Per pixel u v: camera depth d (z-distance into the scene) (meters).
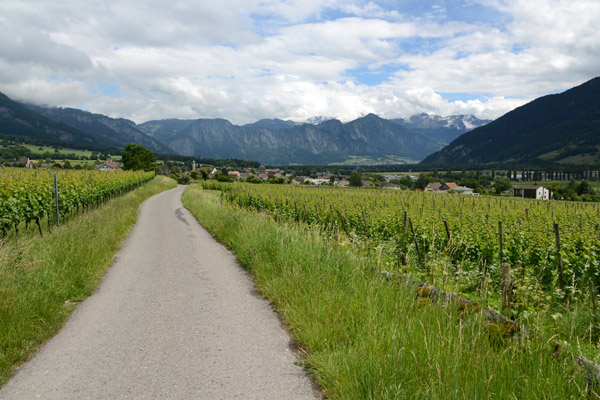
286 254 6.91
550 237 10.82
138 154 109.19
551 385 2.82
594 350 3.62
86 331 4.70
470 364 3.03
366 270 5.94
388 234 12.73
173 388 3.34
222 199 26.48
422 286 5.06
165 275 7.56
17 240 7.68
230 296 6.14
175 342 4.34
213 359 3.91
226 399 3.15
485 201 40.69
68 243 7.80
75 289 6.23
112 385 3.40
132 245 11.03
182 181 119.44
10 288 4.95
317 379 3.47
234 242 10.38
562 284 7.38
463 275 6.42
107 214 13.96
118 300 5.95
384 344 3.50
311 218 17.72
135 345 4.27
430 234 10.55
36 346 4.26
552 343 3.35
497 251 9.12
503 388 2.80
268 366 3.76
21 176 13.79
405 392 2.89
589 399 2.77
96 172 26.08
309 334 4.19
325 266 6.01
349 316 4.30
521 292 4.57
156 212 22.06
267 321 5.02
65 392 3.28
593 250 9.38
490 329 3.63
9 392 3.29
